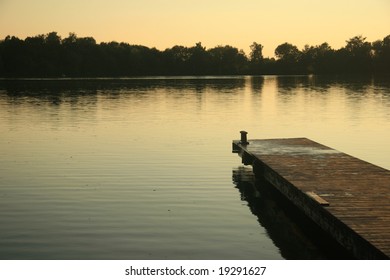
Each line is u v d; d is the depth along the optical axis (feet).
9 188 71.67
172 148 101.19
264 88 322.96
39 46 536.83
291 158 78.54
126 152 96.94
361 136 116.57
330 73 625.41
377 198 55.42
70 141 109.70
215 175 79.97
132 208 62.85
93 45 560.20
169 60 599.57
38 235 54.03
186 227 56.65
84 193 69.10
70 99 229.86
